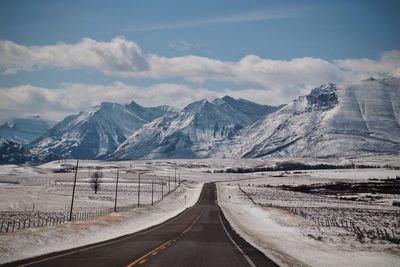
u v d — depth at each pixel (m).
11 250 24.80
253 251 26.53
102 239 33.91
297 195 146.50
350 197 136.00
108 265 19.30
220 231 43.75
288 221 64.88
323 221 65.19
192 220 63.00
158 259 21.66
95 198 118.50
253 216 76.62
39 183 182.25
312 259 27.30
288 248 32.97
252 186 196.88
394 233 48.44
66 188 153.25
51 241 30.12
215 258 22.73
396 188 168.25
